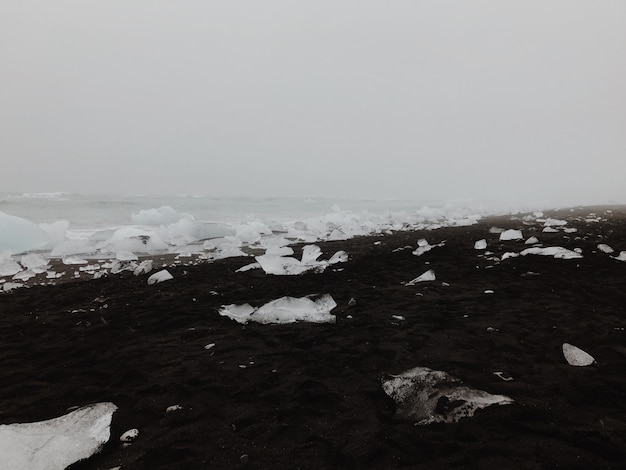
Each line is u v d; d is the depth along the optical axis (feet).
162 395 6.31
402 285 13.35
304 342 8.52
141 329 9.54
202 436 5.17
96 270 17.60
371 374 6.93
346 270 16.11
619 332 8.53
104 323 10.03
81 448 4.83
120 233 25.82
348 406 5.87
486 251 19.74
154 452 4.84
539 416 5.41
